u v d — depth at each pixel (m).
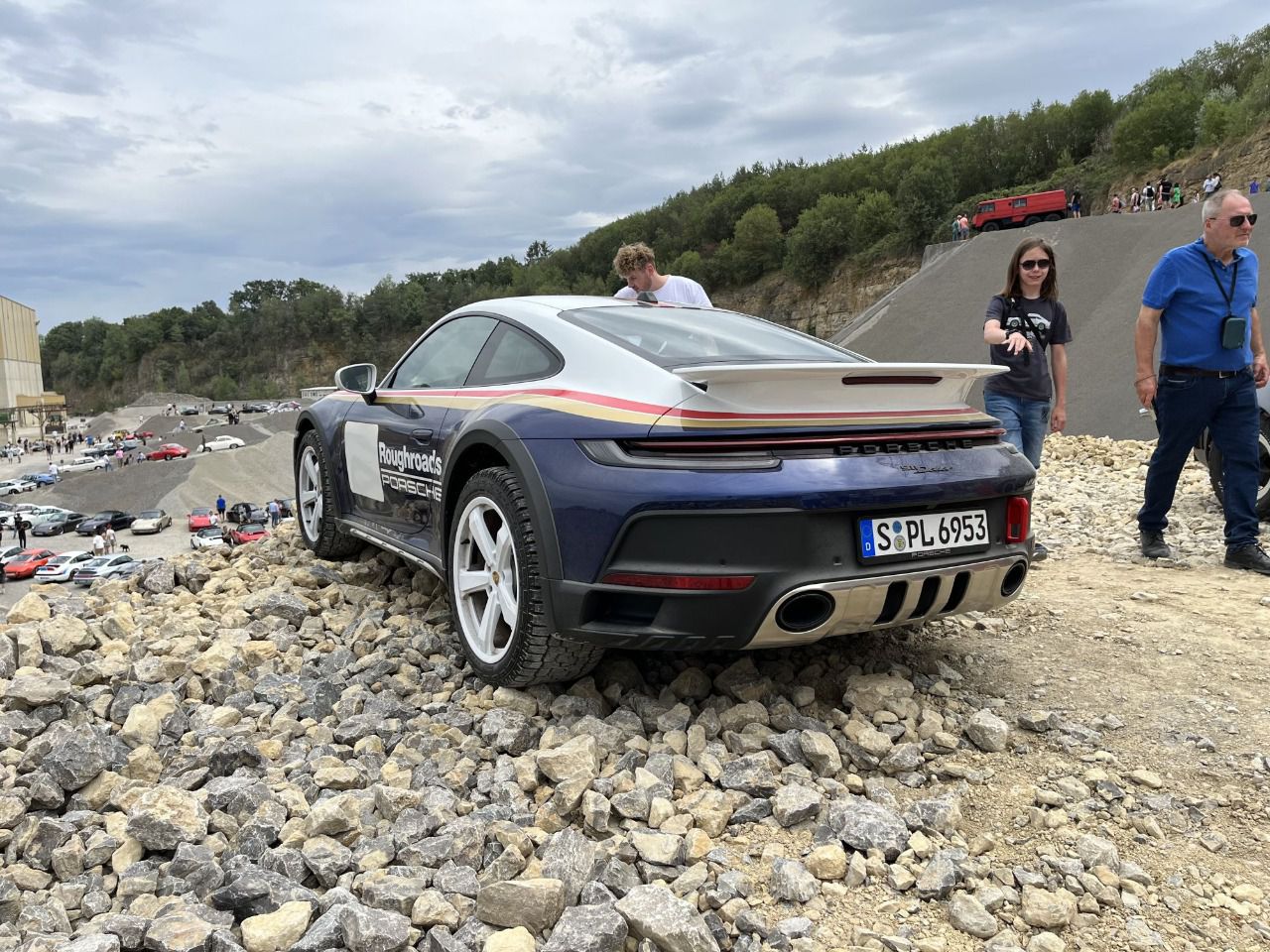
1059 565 4.82
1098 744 2.62
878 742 2.48
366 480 4.05
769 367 2.29
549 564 2.52
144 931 1.70
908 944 1.73
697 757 2.45
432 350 3.92
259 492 58.69
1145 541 4.97
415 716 2.80
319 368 186.25
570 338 2.97
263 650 3.26
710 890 1.88
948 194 90.62
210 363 192.62
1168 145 71.00
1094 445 9.88
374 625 3.54
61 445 107.69
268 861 1.96
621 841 2.02
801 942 1.72
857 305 95.94
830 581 2.37
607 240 162.88
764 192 129.50
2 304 132.75
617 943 1.65
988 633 3.57
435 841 2.02
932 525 2.56
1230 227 4.33
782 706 2.62
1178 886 1.99
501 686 2.84
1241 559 4.58
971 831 2.20
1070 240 24.34
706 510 2.31
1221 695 2.92
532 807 2.25
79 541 45.03
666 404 2.44
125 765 2.41
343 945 1.67
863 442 2.49
